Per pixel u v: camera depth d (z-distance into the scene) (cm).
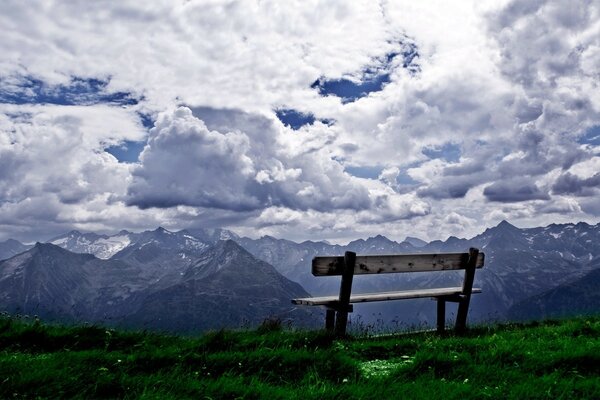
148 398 260
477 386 291
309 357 339
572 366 333
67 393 274
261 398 270
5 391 263
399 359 380
